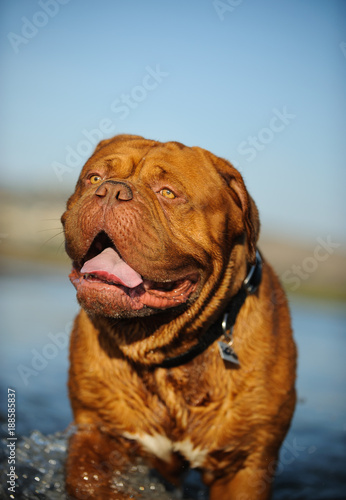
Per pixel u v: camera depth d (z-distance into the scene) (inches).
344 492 169.9
